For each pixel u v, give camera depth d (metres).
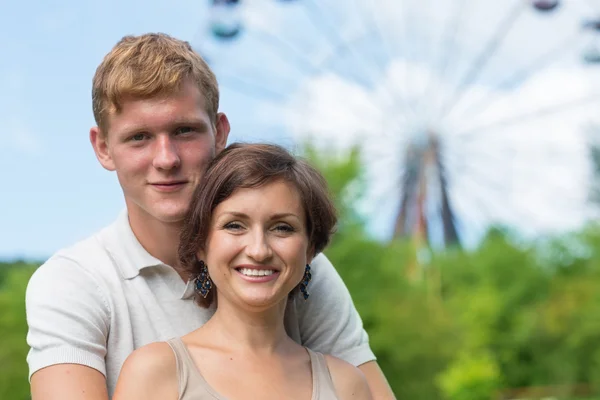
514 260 17.28
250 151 2.18
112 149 2.28
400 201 22.84
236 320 2.17
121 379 2.07
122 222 2.35
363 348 2.48
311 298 2.48
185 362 2.09
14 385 8.34
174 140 2.24
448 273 17.44
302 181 2.18
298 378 2.17
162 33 2.38
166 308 2.31
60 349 2.13
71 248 2.36
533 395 16.20
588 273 17.58
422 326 9.31
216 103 2.36
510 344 16.42
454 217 23.12
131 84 2.18
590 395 16.14
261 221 2.12
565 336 16.41
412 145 23.09
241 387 2.09
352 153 8.89
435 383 9.30
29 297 2.25
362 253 8.55
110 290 2.26
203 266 2.26
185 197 2.25
